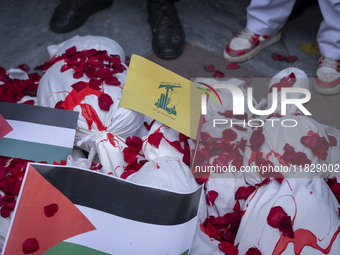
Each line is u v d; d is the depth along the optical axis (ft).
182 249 3.03
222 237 3.45
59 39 7.24
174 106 3.79
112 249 2.94
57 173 3.01
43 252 2.87
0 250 3.34
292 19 7.79
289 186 3.23
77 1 7.34
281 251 3.02
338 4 5.77
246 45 6.80
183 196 3.09
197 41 7.28
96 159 4.03
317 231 3.04
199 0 8.19
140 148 3.91
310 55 7.11
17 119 3.78
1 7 7.95
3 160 3.82
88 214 2.97
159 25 6.98
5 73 5.44
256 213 3.24
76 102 3.79
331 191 3.40
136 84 3.77
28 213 2.91
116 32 7.38
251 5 6.71
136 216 3.00
